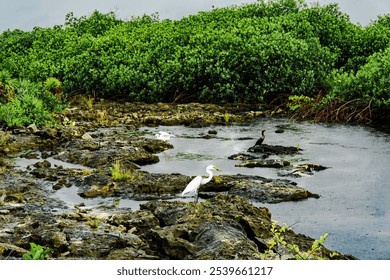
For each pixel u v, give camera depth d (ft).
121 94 82.53
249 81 75.66
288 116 69.00
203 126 62.49
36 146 50.49
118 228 28.66
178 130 60.49
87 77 83.35
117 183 37.35
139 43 88.12
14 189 36.73
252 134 57.41
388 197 36.06
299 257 24.31
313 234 29.84
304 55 77.56
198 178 34.04
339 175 41.29
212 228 26.32
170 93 78.89
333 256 26.21
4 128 54.90
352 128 60.34
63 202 34.30
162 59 82.02
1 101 60.90
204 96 76.33
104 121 64.54
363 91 67.00
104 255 25.80
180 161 45.73
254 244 25.71
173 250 25.23
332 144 52.06
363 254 27.35
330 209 33.81
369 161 45.42
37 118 57.98
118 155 45.34
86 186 37.32
